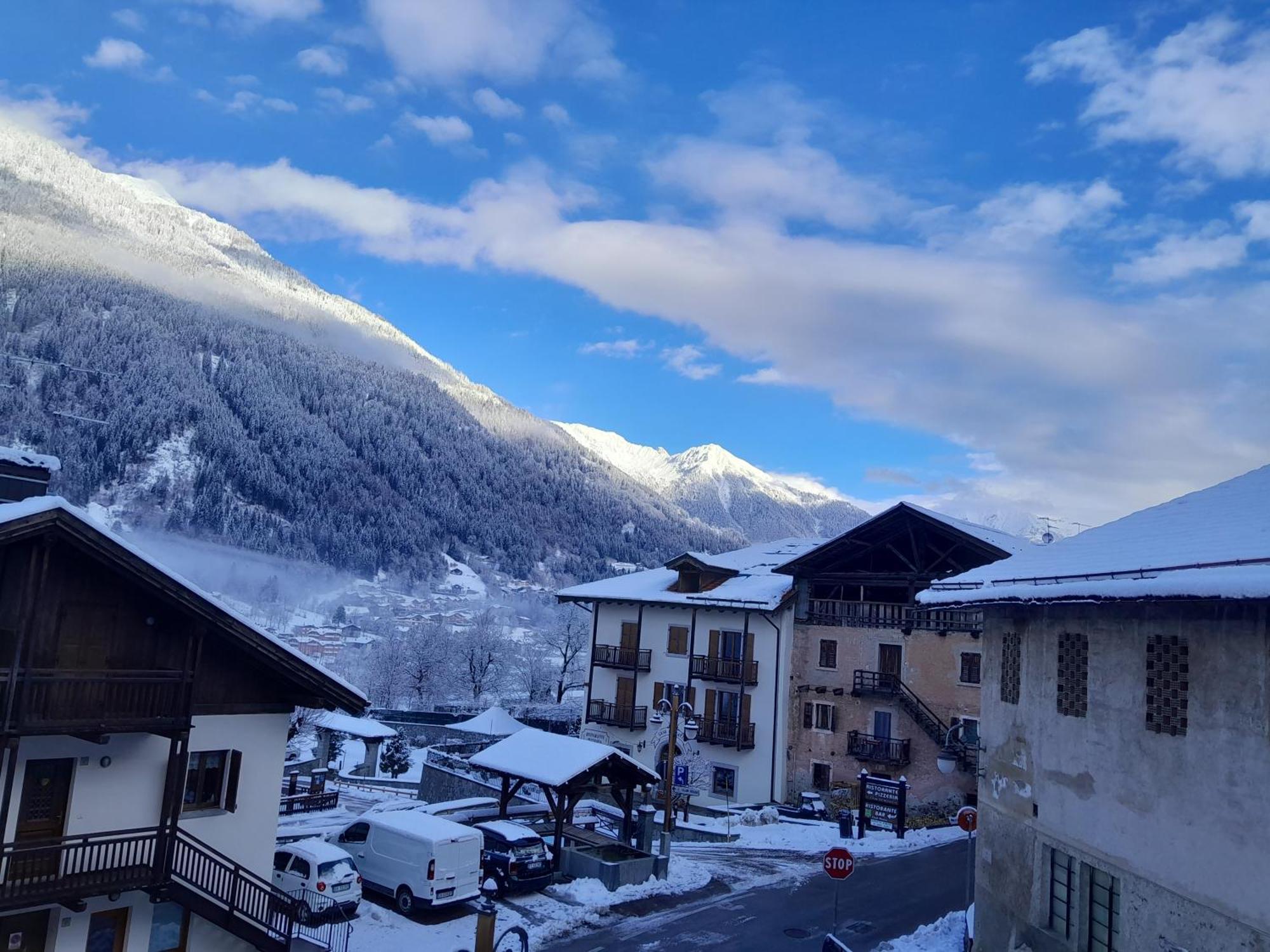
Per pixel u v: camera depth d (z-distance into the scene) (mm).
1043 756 17922
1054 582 16297
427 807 34469
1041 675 18234
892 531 44250
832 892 28172
